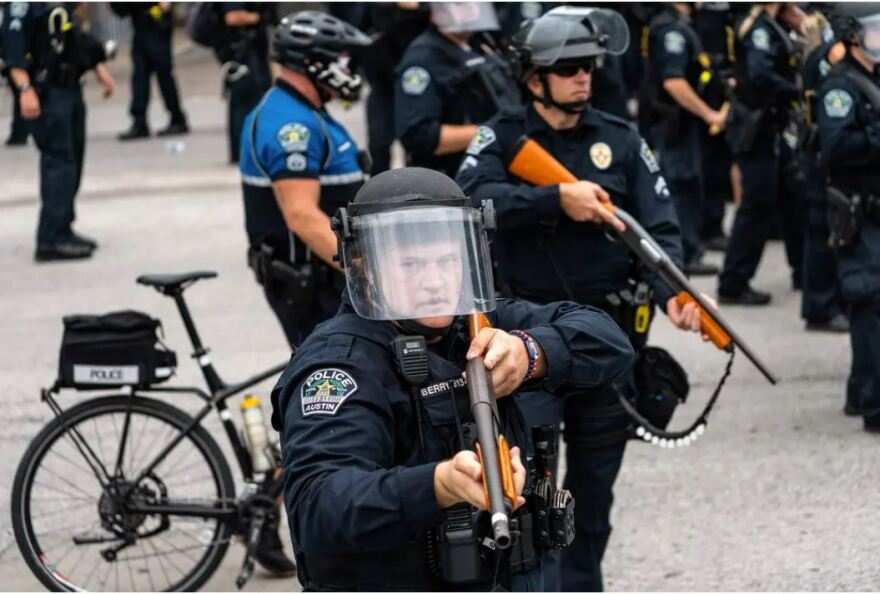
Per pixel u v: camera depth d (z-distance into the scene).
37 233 9.76
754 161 8.06
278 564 4.78
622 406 4.18
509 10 8.76
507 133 4.36
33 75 9.49
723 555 4.85
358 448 2.31
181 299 4.75
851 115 5.77
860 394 6.12
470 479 2.17
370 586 2.41
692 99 8.45
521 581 2.53
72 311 8.42
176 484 5.39
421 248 2.43
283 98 4.77
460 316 2.53
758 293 8.33
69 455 5.37
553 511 2.56
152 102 18.05
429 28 6.60
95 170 13.41
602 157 4.31
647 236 4.14
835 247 6.05
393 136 9.81
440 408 2.42
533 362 2.54
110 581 4.74
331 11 9.83
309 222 4.64
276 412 2.47
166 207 11.63
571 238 4.26
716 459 5.80
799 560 4.78
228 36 12.40
